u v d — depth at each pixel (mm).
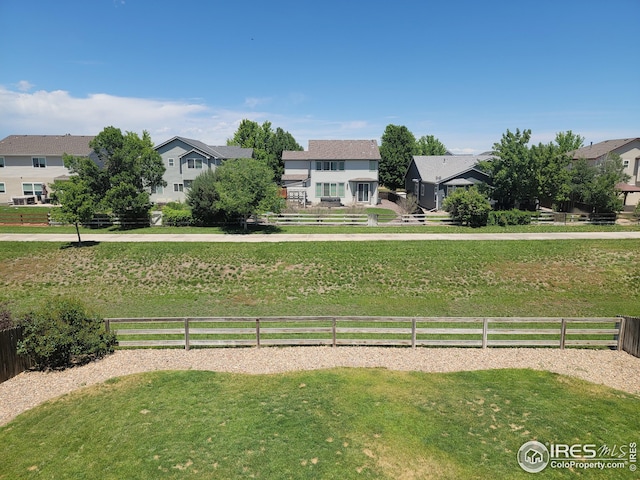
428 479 7062
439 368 11398
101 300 17891
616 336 12844
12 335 10961
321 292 18609
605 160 37312
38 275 20375
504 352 12523
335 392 9906
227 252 22625
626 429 8422
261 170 27656
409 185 50281
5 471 7363
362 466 7352
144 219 29562
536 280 19781
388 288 19000
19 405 9570
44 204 42688
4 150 43781
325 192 46562
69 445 8039
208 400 9586
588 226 29656
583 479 7027
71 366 11562
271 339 13328
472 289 18938
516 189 32875
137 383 10477
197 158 42375
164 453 7734
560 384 10383
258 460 7508
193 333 12578
